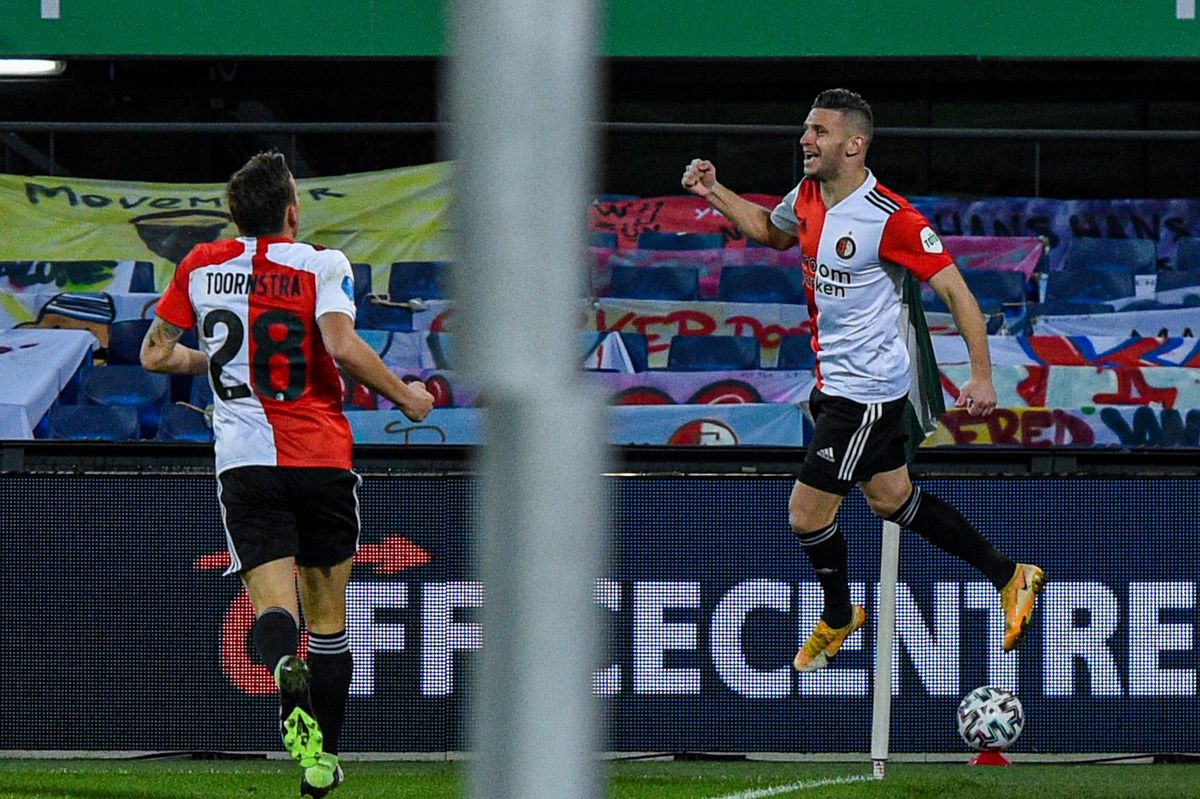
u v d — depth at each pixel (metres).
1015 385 25.97
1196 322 27.88
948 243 28.22
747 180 29.47
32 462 21.62
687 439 24.72
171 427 24.98
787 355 26.38
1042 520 18.23
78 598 18.45
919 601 18.27
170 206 25.95
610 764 18.41
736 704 18.33
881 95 30.25
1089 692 18.20
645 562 18.41
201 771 17.28
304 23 23.00
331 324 12.72
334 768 12.66
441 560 18.28
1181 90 30.25
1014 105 30.31
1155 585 18.17
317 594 13.53
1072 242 28.34
